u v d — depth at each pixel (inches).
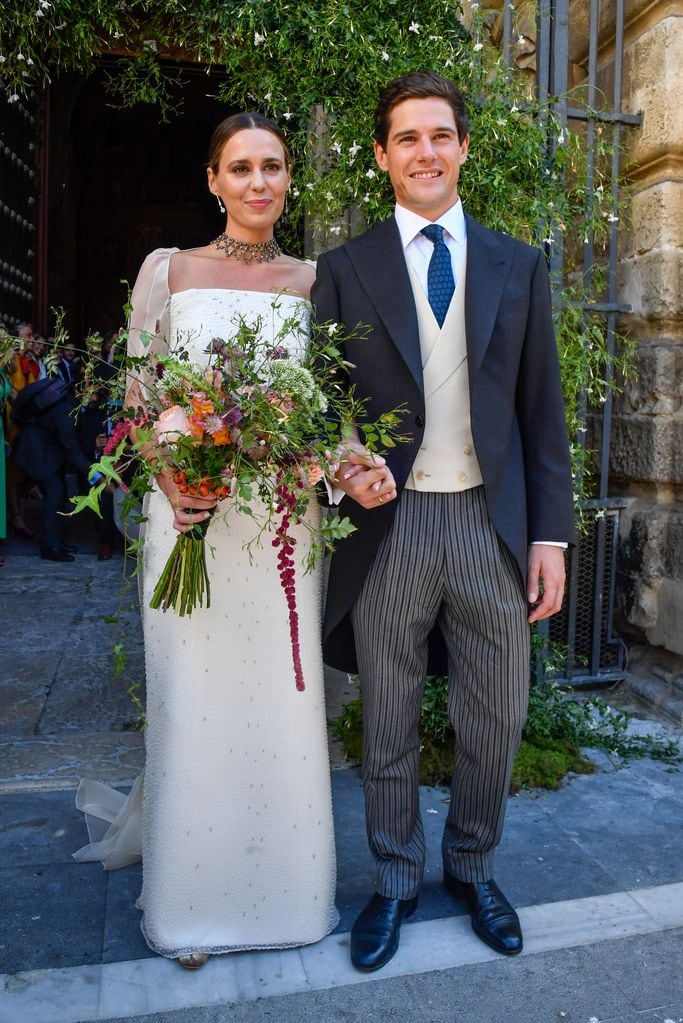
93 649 171.9
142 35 131.0
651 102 135.9
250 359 70.7
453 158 75.9
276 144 79.9
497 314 76.7
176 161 613.3
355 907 91.4
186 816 80.9
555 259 129.3
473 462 78.3
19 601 205.3
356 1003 76.7
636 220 142.3
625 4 140.1
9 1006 75.7
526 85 129.2
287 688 81.9
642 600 143.2
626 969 81.3
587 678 147.3
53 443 246.1
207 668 80.5
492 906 85.4
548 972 80.7
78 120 555.5
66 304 506.9
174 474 71.2
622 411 148.3
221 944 82.5
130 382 78.5
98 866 98.4
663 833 106.0
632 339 145.5
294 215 132.0
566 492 80.3
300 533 81.4
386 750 83.7
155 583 82.7
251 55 121.0
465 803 85.5
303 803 83.3
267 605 80.8
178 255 83.0
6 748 128.1
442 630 84.7
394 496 73.5
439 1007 76.4
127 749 128.6
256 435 69.0
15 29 128.0
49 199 454.9
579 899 91.9
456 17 125.5
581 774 121.3
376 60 114.0
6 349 77.0
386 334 76.7
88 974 80.0
